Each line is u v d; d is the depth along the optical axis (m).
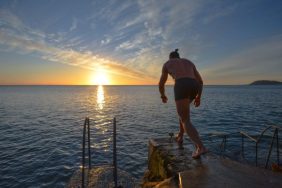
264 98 64.31
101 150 15.21
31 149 15.57
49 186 10.25
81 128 23.58
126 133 20.88
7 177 11.08
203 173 3.31
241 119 25.86
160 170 4.52
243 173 3.27
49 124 26.11
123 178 5.96
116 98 80.00
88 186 4.48
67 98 79.81
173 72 4.28
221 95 85.94
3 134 20.59
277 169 5.10
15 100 67.69
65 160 13.30
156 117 30.94
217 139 13.73
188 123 4.14
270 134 15.05
